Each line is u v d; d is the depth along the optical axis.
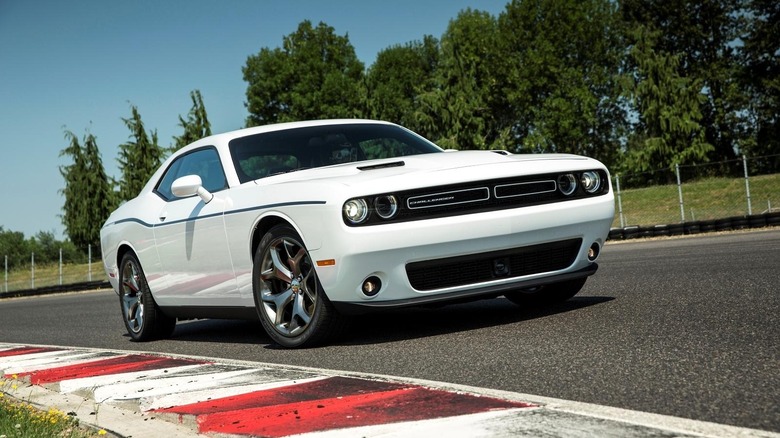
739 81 45.78
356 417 2.73
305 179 4.83
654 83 42.12
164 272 6.07
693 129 41.53
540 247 4.75
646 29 44.44
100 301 14.77
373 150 5.71
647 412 2.54
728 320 4.19
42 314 12.59
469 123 34.47
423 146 5.95
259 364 4.20
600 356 3.58
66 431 3.20
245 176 5.41
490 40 54.00
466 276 4.64
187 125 37.16
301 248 4.74
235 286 5.29
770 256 7.74
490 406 2.72
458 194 4.55
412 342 4.59
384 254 4.40
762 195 24.95
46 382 4.60
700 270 7.09
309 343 4.85
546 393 3.00
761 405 2.52
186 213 5.69
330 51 57.16
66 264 36.84
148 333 6.52
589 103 51.66
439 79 34.94
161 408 3.26
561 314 5.03
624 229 18.42
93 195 45.06
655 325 4.25
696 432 2.23
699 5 47.94
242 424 2.80
